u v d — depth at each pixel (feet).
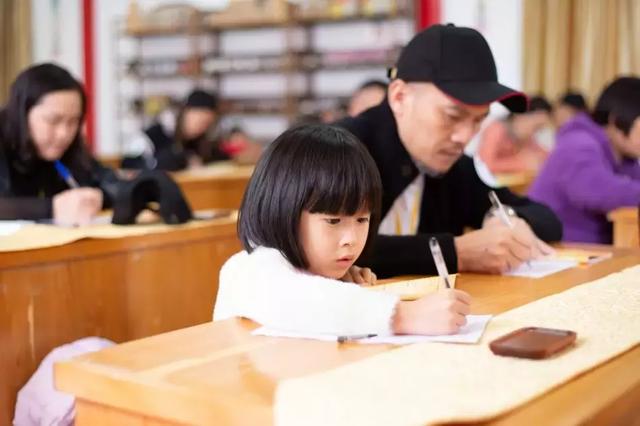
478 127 6.83
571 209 11.33
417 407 2.82
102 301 6.88
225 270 4.65
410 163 7.12
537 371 3.27
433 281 5.22
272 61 28.99
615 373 3.36
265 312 4.14
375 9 26.99
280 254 4.49
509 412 2.85
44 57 32.86
